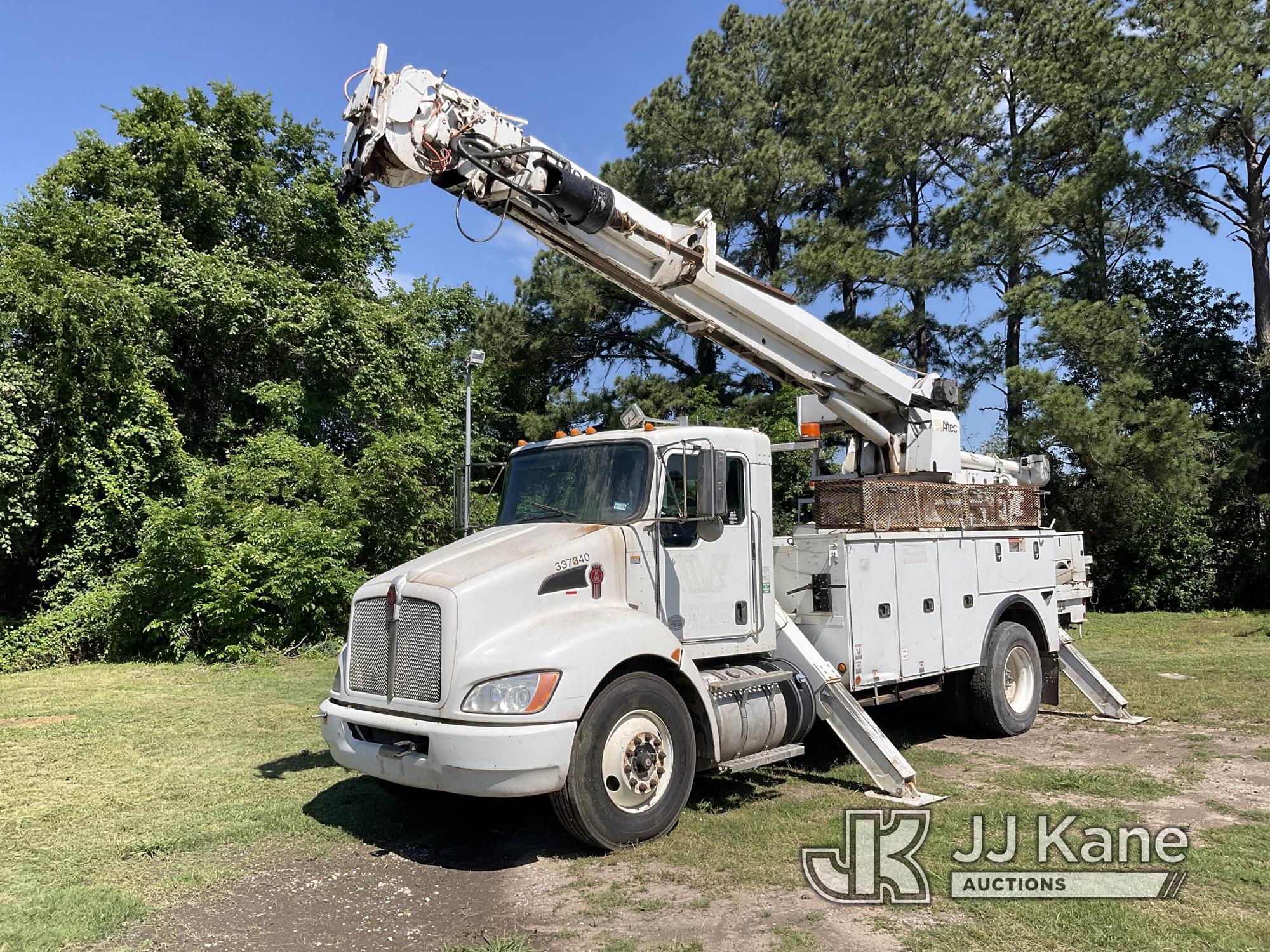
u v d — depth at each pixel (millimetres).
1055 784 6383
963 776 6707
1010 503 8703
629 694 5188
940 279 22547
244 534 14953
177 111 19281
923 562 7418
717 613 6074
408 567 5500
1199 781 6453
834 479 7141
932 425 8297
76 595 14773
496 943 3934
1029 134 23250
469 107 5703
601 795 5004
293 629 14500
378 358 20406
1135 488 19812
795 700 6301
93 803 6219
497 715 4727
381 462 17609
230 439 18922
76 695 10906
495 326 28859
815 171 24281
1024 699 8391
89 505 15000
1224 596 22859
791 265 23453
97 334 15141
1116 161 21062
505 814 5930
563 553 5363
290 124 21953
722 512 5719
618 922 4195
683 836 5305
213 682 11797
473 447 26172
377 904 4500
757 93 26734
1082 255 24125
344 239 21781
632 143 26594
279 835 5547
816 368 7934
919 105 23266
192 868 5000
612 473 6012
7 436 14328
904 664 7066
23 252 14836
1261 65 21484
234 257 18953
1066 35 23875
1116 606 22922
